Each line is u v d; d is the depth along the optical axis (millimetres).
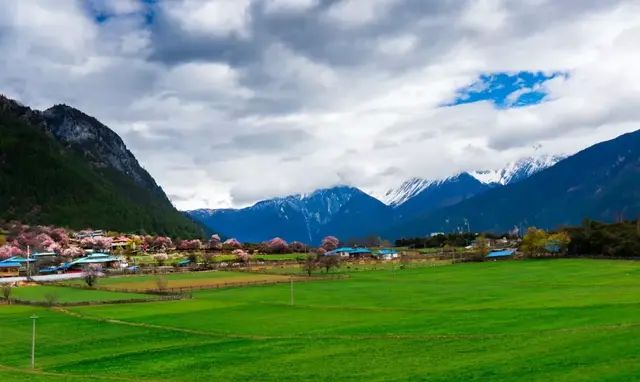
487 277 188500
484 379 62281
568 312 100188
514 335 83312
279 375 71438
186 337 99125
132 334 103125
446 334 88688
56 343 97375
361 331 96562
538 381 59406
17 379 72375
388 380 65562
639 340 71438
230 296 155750
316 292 160500
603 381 57000
